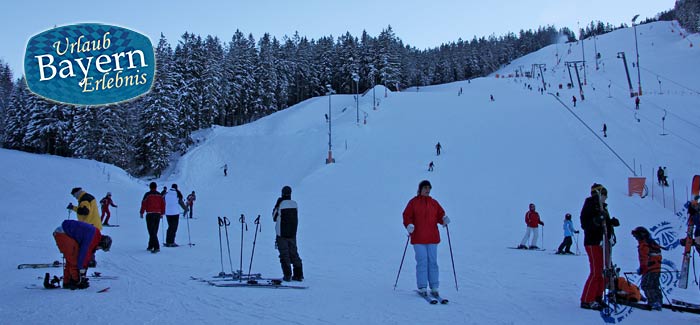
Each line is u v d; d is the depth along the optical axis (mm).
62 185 35562
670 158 34250
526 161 36312
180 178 52812
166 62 59156
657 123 43000
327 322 5715
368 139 50031
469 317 6008
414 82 134750
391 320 5824
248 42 96000
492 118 52031
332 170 40469
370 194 31969
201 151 59312
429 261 7367
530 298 7270
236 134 67188
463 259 12281
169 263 10523
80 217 9078
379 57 100938
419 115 58875
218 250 13094
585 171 32812
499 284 8562
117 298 6883
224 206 31391
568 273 10070
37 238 14406
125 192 36781
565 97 61125
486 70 153250
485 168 35781
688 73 80625
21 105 58500
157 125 56188
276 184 47406
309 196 32938
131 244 14148
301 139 57688
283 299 7012
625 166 33219
